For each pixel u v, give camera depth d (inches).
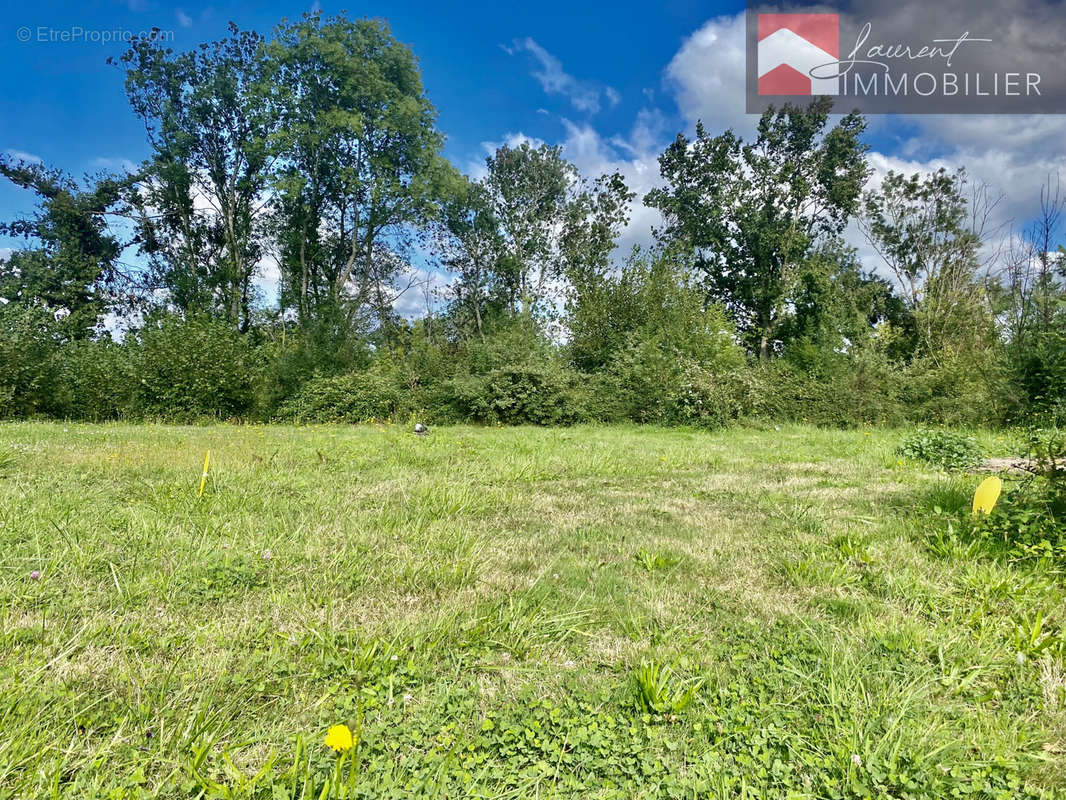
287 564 141.7
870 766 72.1
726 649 103.9
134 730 77.5
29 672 88.4
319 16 1003.3
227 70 992.2
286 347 804.6
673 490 244.7
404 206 1046.4
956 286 951.0
